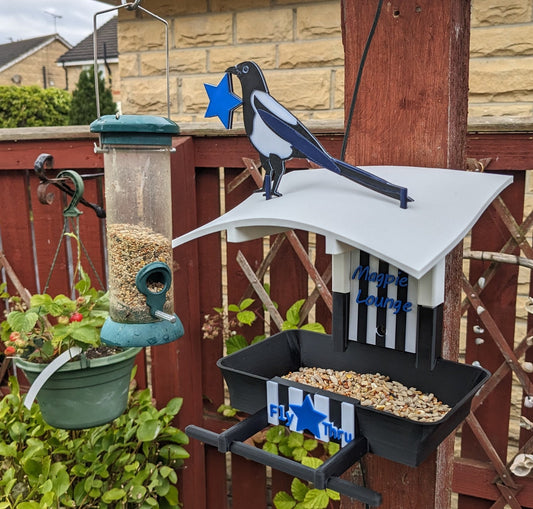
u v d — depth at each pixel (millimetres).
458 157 1344
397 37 1295
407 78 1298
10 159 2604
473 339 2174
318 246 2291
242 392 1318
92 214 2580
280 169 1242
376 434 1109
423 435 1045
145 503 2381
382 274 1275
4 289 2744
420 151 1309
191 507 2574
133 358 2143
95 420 2059
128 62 3748
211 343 2559
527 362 2084
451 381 1251
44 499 2115
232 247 2436
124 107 3814
